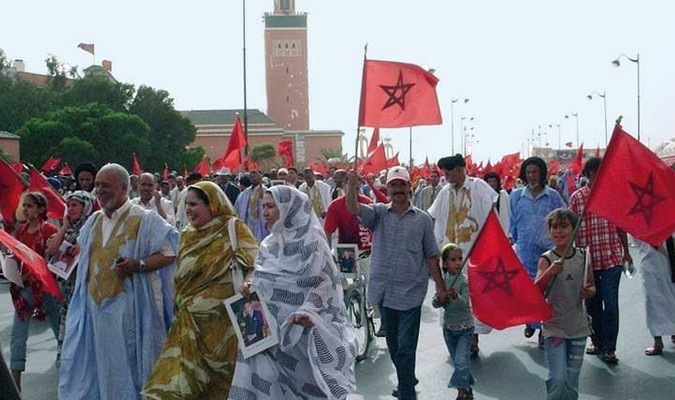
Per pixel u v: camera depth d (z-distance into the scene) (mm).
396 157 24922
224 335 5801
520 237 9516
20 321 7625
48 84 88250
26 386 7879
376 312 10242
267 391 5469
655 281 8883
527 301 6184
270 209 5562
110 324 6098
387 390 7629
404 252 6777
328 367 5508
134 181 16984
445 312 7320
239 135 16734
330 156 101375
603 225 8570
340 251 9039
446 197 9469
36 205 7949
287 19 119188
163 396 5648
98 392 6141
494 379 7969
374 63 7641
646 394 7320
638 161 6062
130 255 6168
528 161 9391
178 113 74875
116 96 73188
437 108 7633
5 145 54062
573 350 6133
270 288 5551
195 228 5922
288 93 119875
